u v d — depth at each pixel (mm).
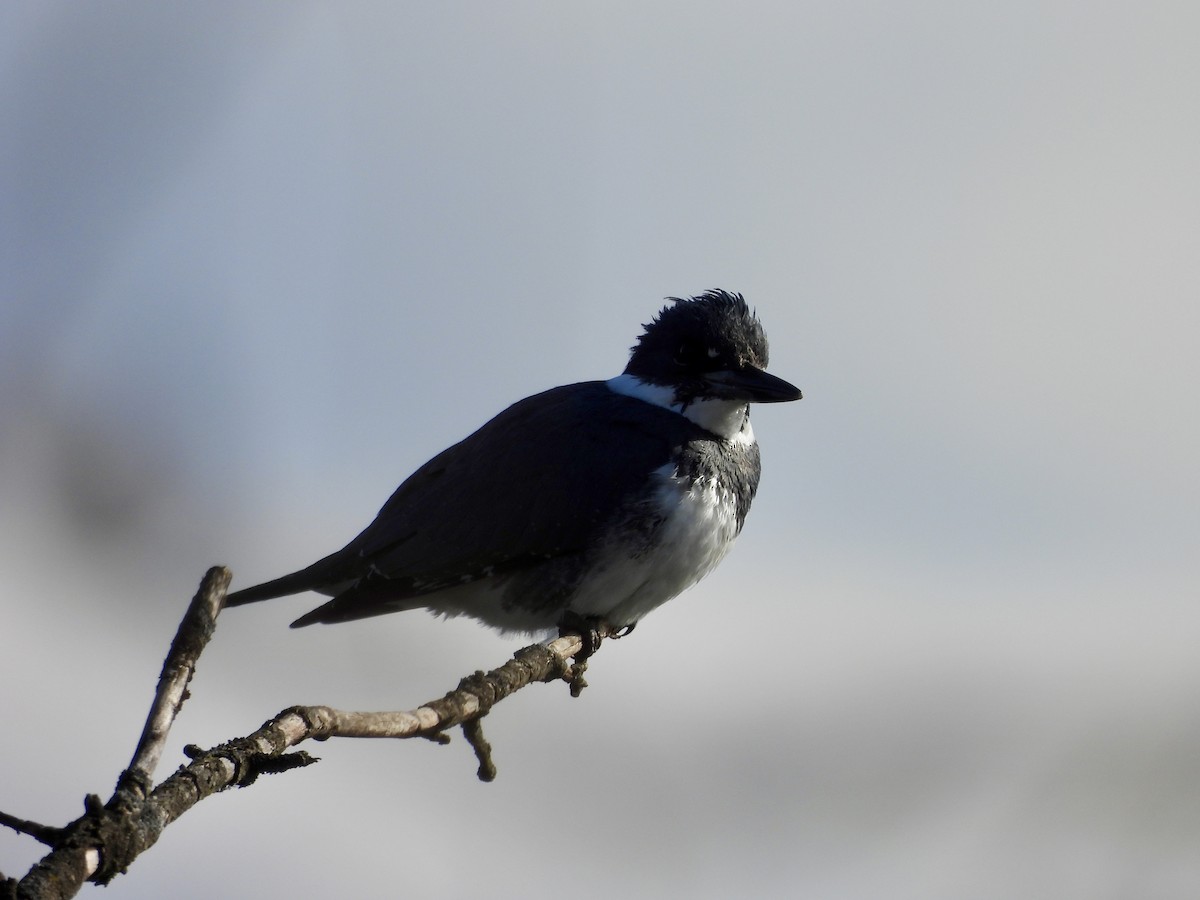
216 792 4734
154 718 4703
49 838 4246
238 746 4848
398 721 5578
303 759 4961
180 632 4910
